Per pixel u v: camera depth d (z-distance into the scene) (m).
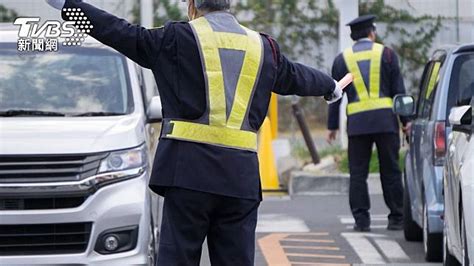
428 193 20.03
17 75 18.20
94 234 15.91
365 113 24.09
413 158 22.38
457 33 37.00
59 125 16.62
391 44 37.44
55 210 15.84
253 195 11.96
